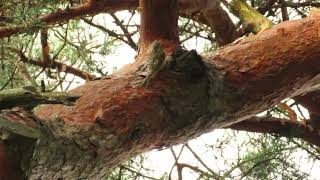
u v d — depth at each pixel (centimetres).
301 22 313
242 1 352
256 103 302
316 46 307
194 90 286
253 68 301
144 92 283
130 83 285
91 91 282
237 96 296
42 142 251
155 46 278
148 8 302
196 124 291
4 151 234
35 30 345
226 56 303
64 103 236
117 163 283
